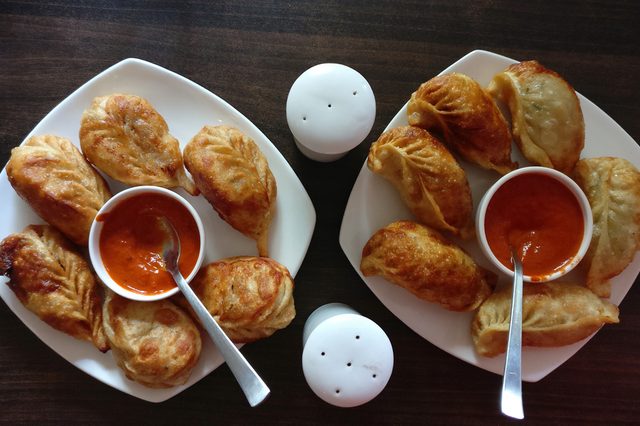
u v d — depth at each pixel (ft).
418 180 1.02
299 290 1.10
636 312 1.14
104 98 1.01
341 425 1.10
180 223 0.96
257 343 1.09
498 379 1.12
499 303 1.06
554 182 1.01
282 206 1.06
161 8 1.11
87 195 0.98
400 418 1.11
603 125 1.11
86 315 0.98
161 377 0.96
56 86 1.10
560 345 1.06
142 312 0.97
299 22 1.13
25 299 0.97
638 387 1.13
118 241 0.95
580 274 1.10
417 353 1.11
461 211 1.04
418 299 1.07
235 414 1.08
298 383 1.09
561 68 1.16
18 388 1.06
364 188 1.07
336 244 1.11
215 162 0.96
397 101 1.13
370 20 1.14
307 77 0.95
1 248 0.96
